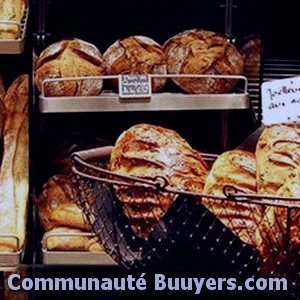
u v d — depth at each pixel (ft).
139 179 3.04
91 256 4.15
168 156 3.23
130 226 3.21
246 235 3.01
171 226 3.09
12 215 4.07
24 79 4.84
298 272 2.97
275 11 5.14
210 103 4.24
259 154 3.21
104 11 5.21
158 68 4.41
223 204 3.02
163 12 5.24
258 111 4.91
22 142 4.58
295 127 3.41
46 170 5.06
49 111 4.09
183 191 3.01
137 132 3.34
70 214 4.31
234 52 4.48
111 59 4.42
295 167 3.03
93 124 5.31
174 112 5.31
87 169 3.45
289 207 2.84
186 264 3.18
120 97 4.14
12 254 3.88
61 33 5.20
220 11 5.22
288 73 5.12
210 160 4.00
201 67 4.35
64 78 4.12
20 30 4.02
